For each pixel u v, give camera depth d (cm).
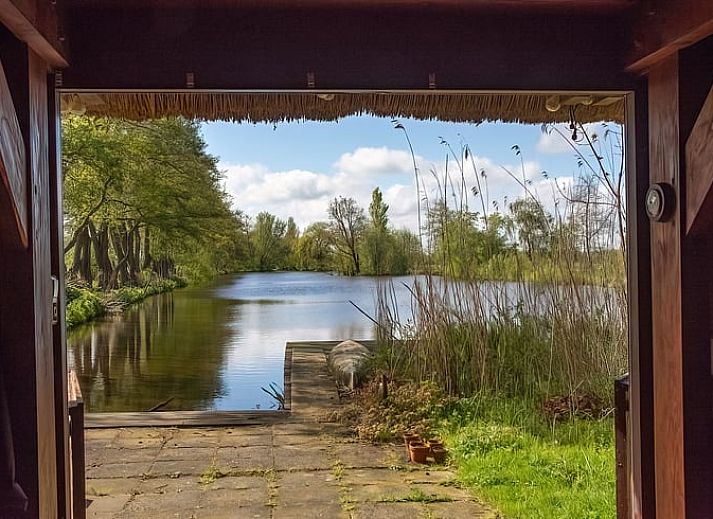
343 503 320
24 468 167
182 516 304
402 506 317
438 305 536
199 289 1862
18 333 166
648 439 207
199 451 404
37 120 173
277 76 194
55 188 190
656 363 201
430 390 494
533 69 200
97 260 1639
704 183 171
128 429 453
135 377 736
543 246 521
